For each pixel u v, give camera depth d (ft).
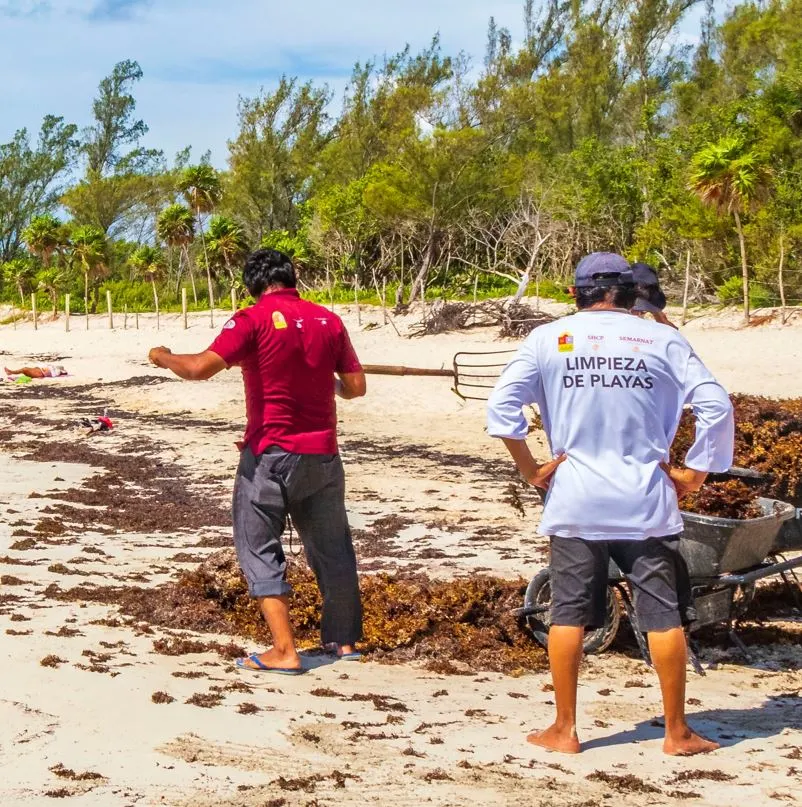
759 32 144.25
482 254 173.47
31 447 61.46
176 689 15.66
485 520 37.60
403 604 21.36
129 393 88.99
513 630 20.88
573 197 154.20
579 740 14.58
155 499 42.98
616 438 13.83
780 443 22.34
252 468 17.52
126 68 294.87
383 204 150.00
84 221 271.90
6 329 206.69
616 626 19.72
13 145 294.87
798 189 122.11
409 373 21.86
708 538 18.67
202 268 228.43
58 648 17.57
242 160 231.71
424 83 211.82
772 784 12.79
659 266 145.48
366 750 13.46
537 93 185.06
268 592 17.60
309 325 17.30
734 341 97.55
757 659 20.35
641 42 193.47
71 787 11.50
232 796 11.49
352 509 40.14
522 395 14.07
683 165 136.36
